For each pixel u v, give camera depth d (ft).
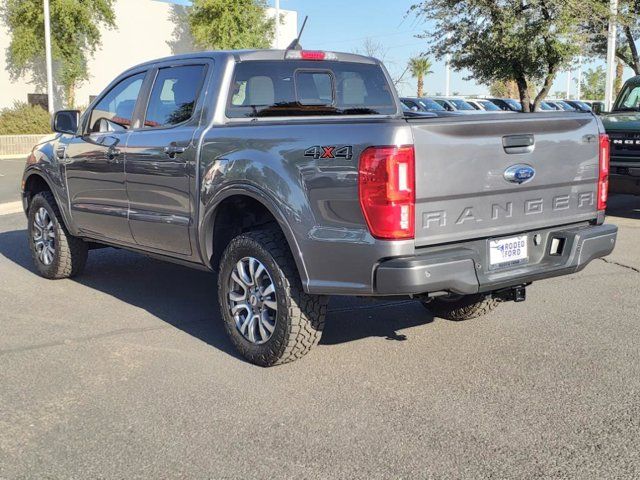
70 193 20.94
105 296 20.88
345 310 19.52
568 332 17.37
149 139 17.53
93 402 13.29
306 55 17.58
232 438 11.84
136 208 18.26
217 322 18.33
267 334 14.80
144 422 12.45
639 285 22.02
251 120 16.40
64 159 20.98
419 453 11.26
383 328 17.85
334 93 18.17
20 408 13.03
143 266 24.93
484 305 17.71
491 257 14.02
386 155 12.32
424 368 14.98
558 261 14.80
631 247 27.78
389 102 19.34
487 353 15.89
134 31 117.19
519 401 13.21
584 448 11.35
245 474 10.68
